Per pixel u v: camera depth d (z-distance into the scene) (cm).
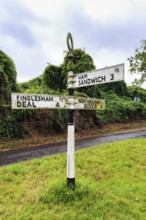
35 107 327
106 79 330
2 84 1041
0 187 393
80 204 315
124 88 2644
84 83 361
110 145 784
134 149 712
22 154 722
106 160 588
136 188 404
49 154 710
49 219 284
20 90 1227
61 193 332
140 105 2284
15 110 1048
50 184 373
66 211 300
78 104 357
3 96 1036
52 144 942
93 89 1920
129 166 547
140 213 316
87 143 941
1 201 339
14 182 419
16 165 530
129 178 459
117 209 316
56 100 353
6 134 986
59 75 1869
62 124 1252
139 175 485
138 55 1535
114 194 370
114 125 1767
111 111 1917
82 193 335
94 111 1530
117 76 315
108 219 291
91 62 1955
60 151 763
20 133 1034
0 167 534
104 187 398
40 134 1125
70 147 341
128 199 359
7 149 843
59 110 1250
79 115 1396
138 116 2225
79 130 1333
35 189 383
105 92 2373
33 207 314
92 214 296
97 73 343
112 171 502
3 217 293
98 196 346
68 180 342
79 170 495
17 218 288
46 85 1808
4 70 1109
